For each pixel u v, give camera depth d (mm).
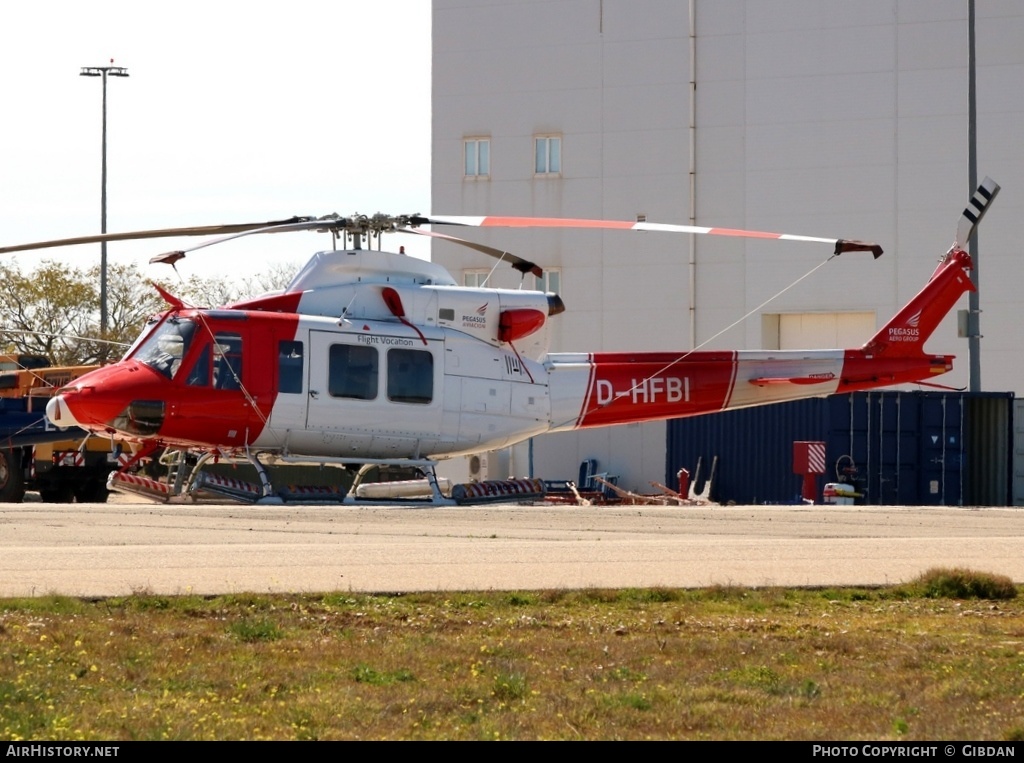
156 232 58938
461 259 141375
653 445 116000
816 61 131625
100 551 39188
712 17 134375
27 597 31203
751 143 133125
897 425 92000
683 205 134875
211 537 43688
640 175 136000
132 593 32031
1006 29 126812
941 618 33469
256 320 59250
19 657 26000
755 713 23312
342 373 60250
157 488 58938
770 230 132375
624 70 136750
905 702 24328
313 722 22078
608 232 136875
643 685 25469
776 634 30906
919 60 128875
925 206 128250
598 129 137250
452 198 141500
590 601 34125
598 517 54312
